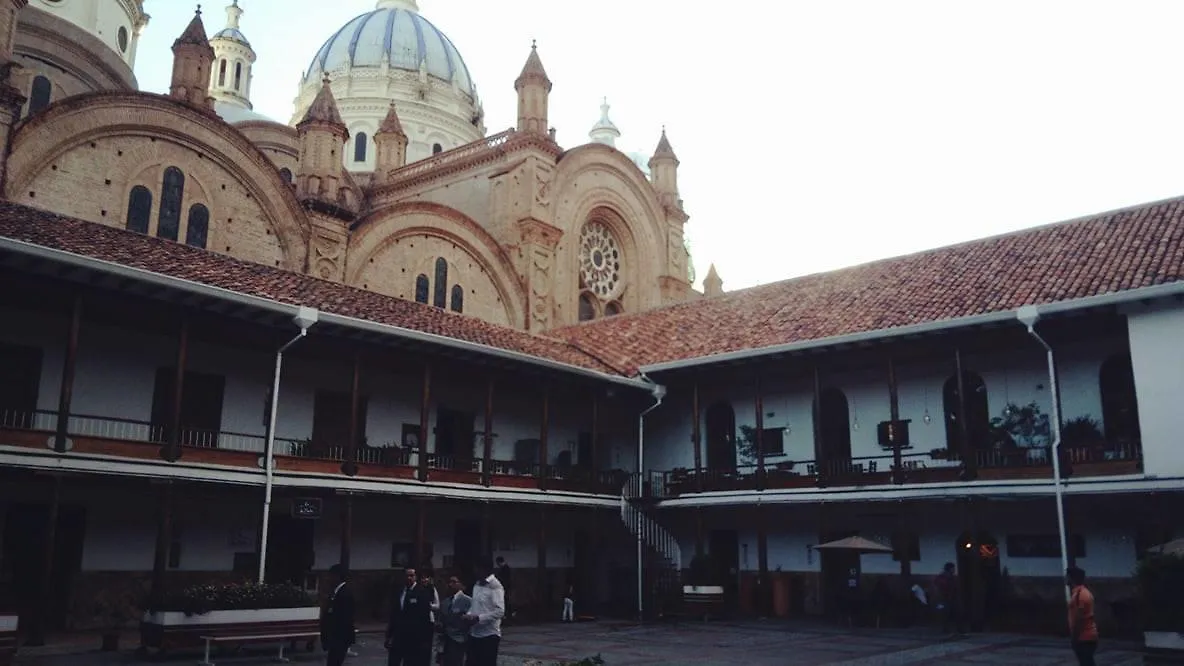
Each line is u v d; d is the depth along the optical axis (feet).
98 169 102.06
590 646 70.59
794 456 104.37
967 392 93.20
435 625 49.52
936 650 66.74
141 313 74.49
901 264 110.42
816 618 95.20
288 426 88.48
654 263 189.57
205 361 83.56
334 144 129.70
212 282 73.41
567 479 100.78
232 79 222.69
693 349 106.83
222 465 72.43
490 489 92.43
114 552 75.15
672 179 199.72
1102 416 84.28
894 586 94.48
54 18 143.64
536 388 107.04
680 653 65.82
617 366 108.78
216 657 59.57
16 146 94.38
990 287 89.40
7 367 72.74
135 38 175.01
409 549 96.32
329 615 47.73
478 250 146.10
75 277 64.95
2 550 69.97
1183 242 81.41
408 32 235.81
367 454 88.84
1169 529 72.84
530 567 107.96
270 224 118.93
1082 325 80.89
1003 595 86.63
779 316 107.45
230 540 82.43
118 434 77.41
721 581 99.96
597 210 178.50
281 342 79.46
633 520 105.50
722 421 112.27
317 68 231.71
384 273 132.46
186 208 110.22
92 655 59.11
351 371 94.38
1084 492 75.61
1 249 58.85
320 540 88.84
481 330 103.04
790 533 103.09
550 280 158.10
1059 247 94.32
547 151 161.17
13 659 56.03
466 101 237.45
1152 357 74.23
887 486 86.99
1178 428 72.28
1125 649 66.90
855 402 100.78
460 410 104.27
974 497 81.30
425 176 170.30
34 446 63.05
